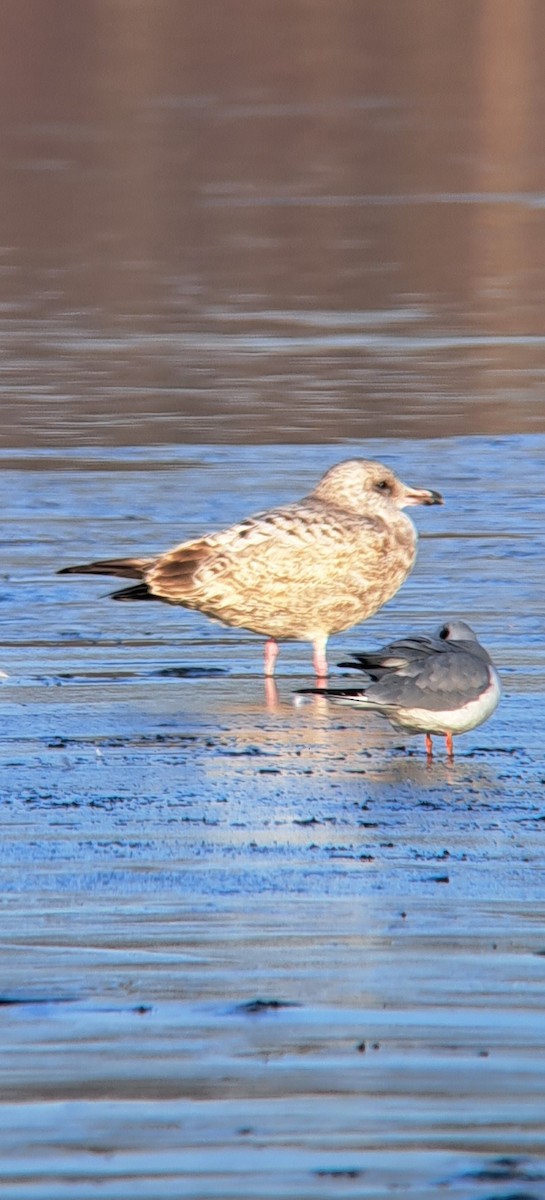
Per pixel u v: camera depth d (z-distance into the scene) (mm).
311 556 15273
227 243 41719
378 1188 7141
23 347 31156
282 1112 7703
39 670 15273
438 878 10406
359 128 59531
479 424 25938
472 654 12922
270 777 12453
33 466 23219
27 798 11883
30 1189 7141
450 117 62000
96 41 76250
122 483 22344
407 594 17672
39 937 9492
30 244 41469
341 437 25016
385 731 13750
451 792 12133
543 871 10539
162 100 64375
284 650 16297
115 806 11734
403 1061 8164
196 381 28641
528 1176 7227
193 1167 7301
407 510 21188
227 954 9297
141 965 9164
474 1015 8602
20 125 59375
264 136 57594
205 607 15547
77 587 18062
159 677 15180
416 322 33625
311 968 9117
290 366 29828
